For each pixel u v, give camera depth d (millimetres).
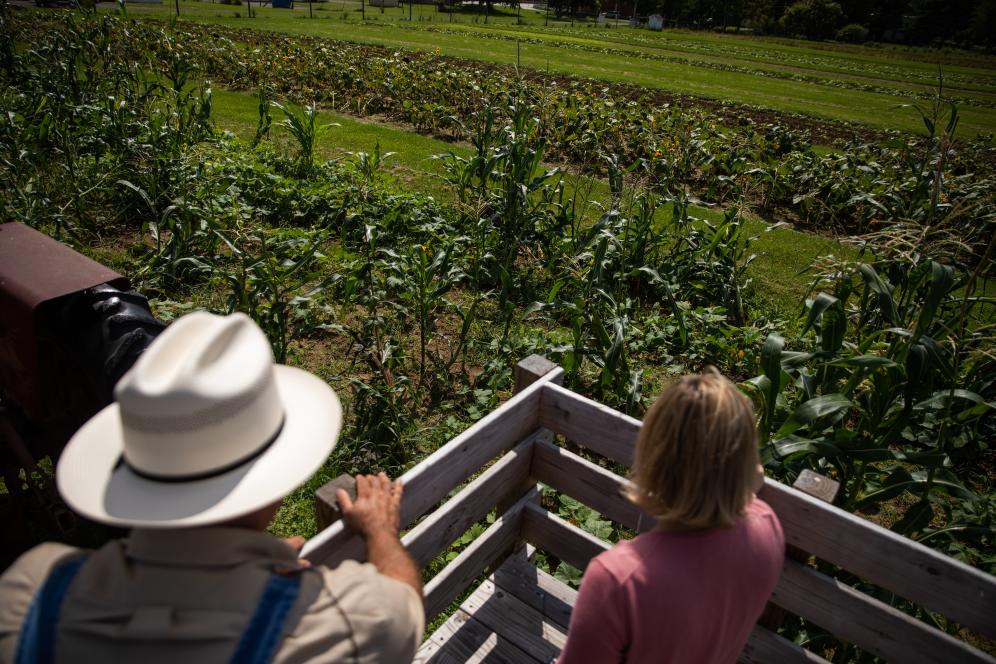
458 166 8867
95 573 1134
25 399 2992
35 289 2779
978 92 34531
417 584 1496
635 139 13242
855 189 10586
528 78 25250
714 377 1403
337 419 1448
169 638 1058
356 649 1146
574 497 2748
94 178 8102
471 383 5477
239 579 1128
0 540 3287
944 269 3154
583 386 5547
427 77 17281
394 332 5609
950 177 10547
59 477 1259
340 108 16906
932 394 3787
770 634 2377
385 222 7754
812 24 83875
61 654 1068
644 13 94938
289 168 10102
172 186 8117
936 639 1943
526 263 7844
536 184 7496
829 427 3643
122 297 2914
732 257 7641
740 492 1360
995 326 3961
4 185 7422
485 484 2562
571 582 3477
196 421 1126
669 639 1360
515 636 2631
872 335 3572
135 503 1155
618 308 6117
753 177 11977
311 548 1680
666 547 1397
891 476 3316
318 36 33750
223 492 1170
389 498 1773
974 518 4230
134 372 1149
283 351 5168
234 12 44219
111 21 11195
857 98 28938
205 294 6422
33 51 11414
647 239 7703
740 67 38156
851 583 3102
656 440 1388
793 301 7688
